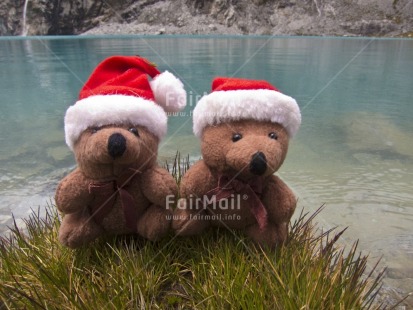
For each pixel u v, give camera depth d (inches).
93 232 12.8
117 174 12.1
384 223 21.3
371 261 17.7
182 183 12.8
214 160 12.0
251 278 11.5
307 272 11.5
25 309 10.4
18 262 13.2
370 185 26.6
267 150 11.1
